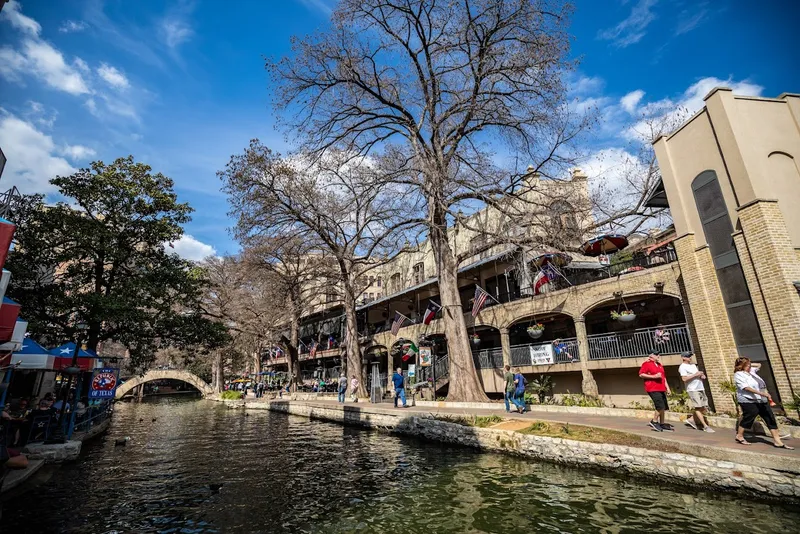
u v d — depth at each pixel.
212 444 15.89
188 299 21.83
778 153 11.95
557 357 20.41
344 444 15.22
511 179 20.30
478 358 24.61
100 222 18.94
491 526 6.77
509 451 11.93
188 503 8.30
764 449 7.67
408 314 36.12
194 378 55.09
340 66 20.97
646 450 8.91
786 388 10.30
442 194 19.45
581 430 11.08
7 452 8.68
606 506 7.42
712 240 12.59
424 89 21.17
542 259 21.72
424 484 9.34
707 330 12.56
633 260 18.73
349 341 30.09
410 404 20.91
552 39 18.27
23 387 20.55
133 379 50.91
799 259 10.76
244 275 36.06
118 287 18.75
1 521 7.19
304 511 7.75
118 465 11.95
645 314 20.25
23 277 17.03
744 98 12.30
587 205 19.70
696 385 10.19
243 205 25.33
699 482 7.98
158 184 20.89
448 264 21.59
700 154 13.05
